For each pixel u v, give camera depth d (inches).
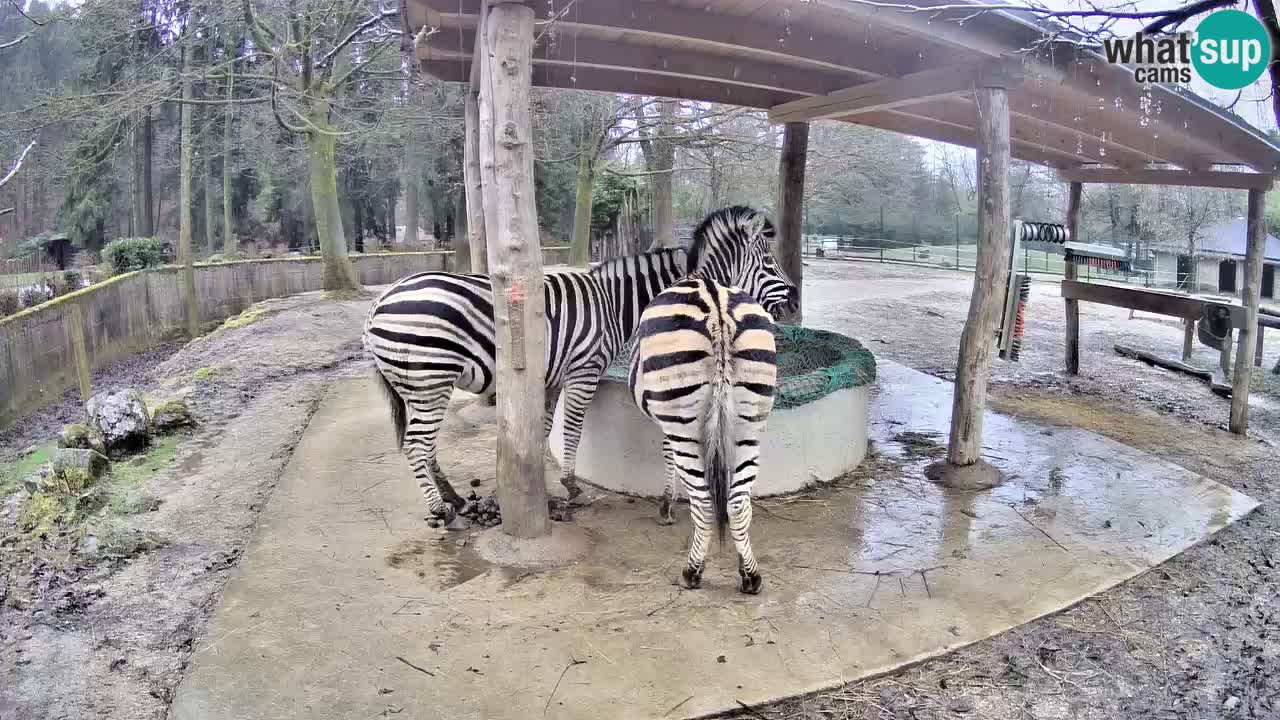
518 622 136.9
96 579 155.6
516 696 115.9
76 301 406.0
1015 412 297.9
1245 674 126.8
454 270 885.8
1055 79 196.4
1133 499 203.3
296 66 620.4
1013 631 137.6
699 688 118.3
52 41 724.0
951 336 485.7
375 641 130.5
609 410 200.7
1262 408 332.8
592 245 922.7
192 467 223.1
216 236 1130.0
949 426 272.1
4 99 702.5
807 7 169.5
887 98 229.5
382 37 535.8
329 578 152.9
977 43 175.8
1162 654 132.2
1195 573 161.6
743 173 759.1
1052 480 217.3
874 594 148.8
